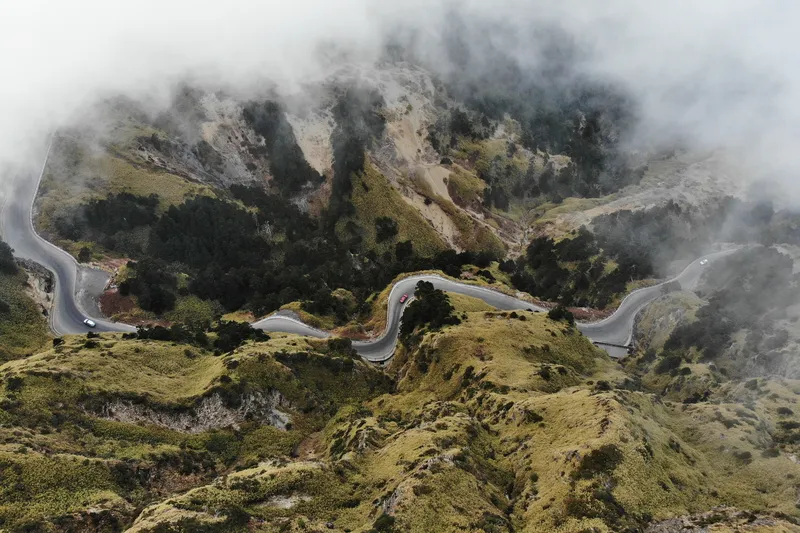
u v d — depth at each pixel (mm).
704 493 64938
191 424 82438
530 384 88562
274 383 91875
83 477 64812
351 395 100812
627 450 62906
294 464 68438
